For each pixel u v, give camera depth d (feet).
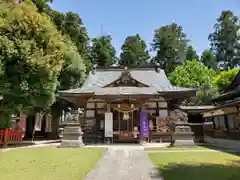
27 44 37.35
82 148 42.98
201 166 23.85
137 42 204.33
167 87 67.31
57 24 84.94
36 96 48.26
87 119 64.18
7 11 37.68
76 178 18.47
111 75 81.71
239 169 22.12
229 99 68.03
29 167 23.02
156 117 60.23
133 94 55.88
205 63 188.03
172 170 21.80
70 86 74.95
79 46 96.12
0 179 17.94
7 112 48.83
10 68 36.58
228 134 53.83
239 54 187.42
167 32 196.75
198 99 111.34
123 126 63.57
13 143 50.75
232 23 191.31
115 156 32.50
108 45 182.50
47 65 39.47
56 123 79.92
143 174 20.31
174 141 45.39
